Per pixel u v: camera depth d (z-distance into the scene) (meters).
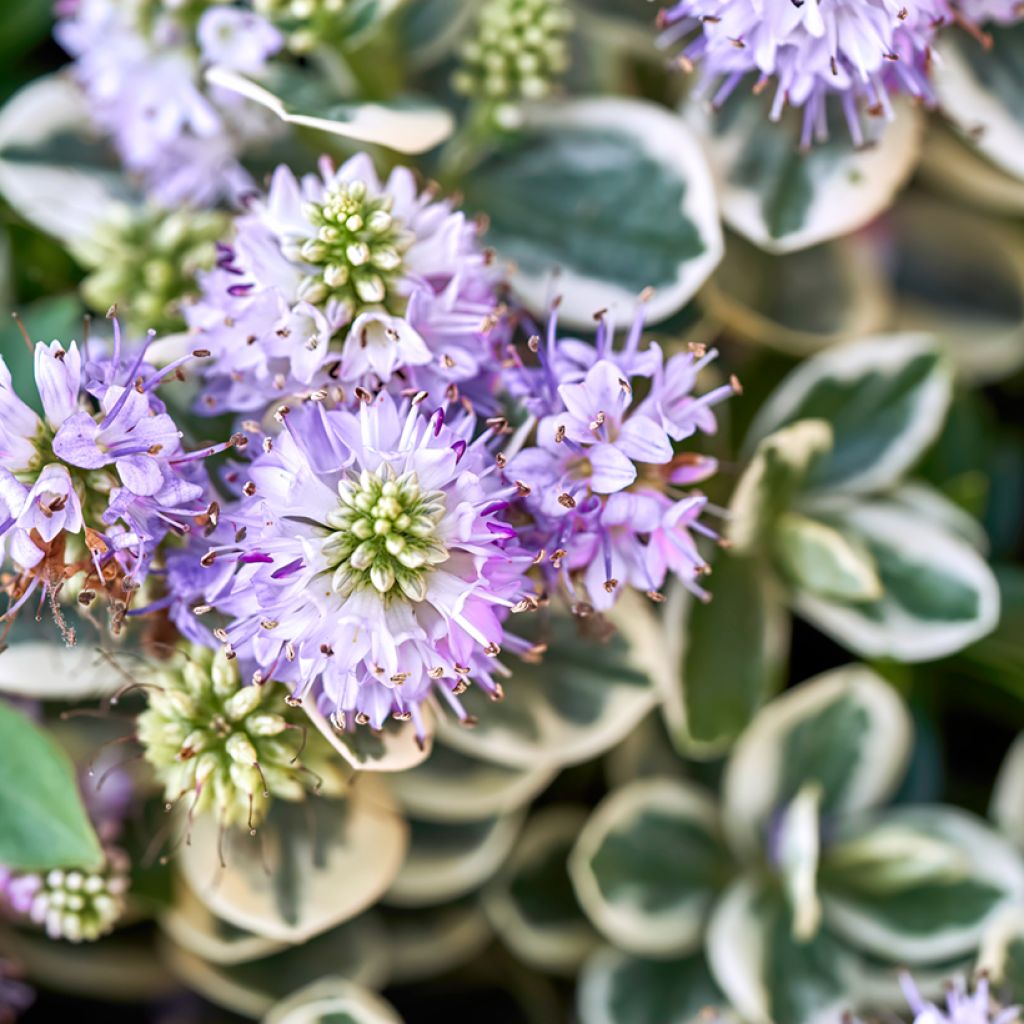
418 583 0.28
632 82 0.35
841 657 0.36
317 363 0.28
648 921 0.34
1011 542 0.36
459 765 0.33
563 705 0.32
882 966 0.34
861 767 0.34
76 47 0.33
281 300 0.28
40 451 0.28
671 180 0.33
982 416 0.36
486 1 0.34
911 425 0.34
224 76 0.30
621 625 0.32
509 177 0.33
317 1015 0.32
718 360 0.35
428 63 0.34
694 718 0.33
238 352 0.29
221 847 0.31
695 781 0.35
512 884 0.35
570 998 0.36
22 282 0.35
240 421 0.29
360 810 0.32
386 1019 0.32
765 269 0.35
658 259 0.32
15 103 0.34
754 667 0.33
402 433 0.28
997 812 0.34
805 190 0.33
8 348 0.32
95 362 0.28
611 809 0.34
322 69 0.34
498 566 0.28
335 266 0.28
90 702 0.33
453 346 0.29
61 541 0.28
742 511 0.32
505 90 0.33
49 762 0.30
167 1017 0.35
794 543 0.33
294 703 0.28
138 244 0.33
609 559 0.28
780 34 0.29
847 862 0.34
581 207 0.33
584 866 0.33
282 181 0.29
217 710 0.29
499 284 0.30
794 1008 0.33
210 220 0.33
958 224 0.36
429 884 0.34
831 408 0.34
